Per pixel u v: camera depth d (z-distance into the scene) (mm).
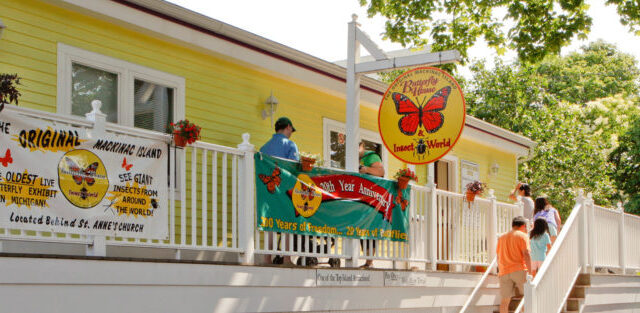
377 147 14336
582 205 13242
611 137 32438
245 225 8141
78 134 6645
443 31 15406
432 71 10414
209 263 7570
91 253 6730
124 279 6773
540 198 13352
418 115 10508
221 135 10453
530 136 26578
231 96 10688
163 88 9789
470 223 12352
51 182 6402
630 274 15578
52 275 6211
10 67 8125
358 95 10859
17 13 8242
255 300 8086
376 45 10742
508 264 11609
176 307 7223
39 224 6285
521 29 14773
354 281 9523
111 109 9141
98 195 6770
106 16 8898
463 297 11977
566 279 12141
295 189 8867
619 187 33906
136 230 7086
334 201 9461
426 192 11414
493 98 27844
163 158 7453
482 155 18000
